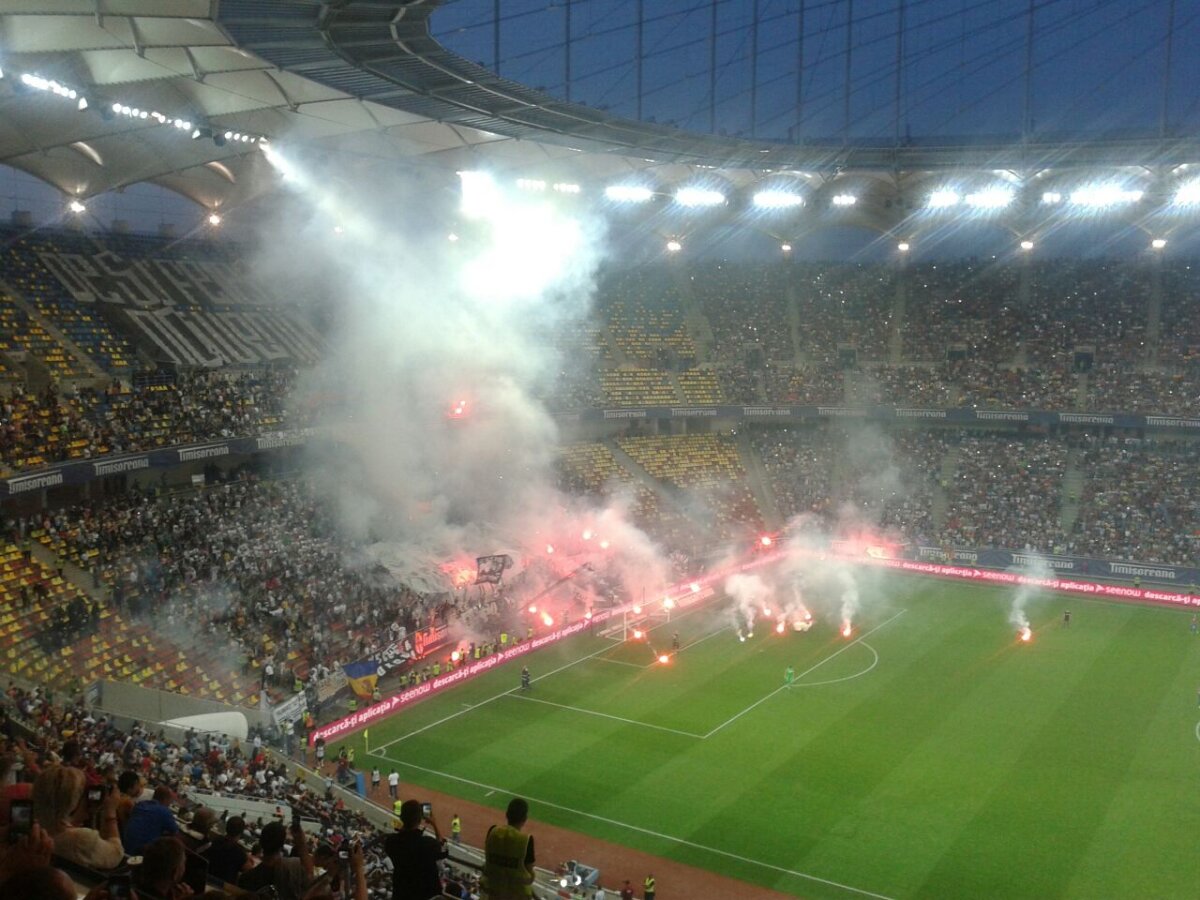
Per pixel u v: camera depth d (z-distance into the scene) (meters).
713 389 92.44
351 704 49.38
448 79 45.84
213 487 61.59
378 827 33.38
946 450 89.31
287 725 44.59
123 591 48.53
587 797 40.00
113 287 66.81
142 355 63.53
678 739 45.66
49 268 64.44
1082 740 44.44
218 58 40.66
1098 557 74.75
